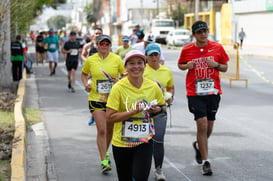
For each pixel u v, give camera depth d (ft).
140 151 21.31
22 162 27.63
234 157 33.22
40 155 34.35
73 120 47.01
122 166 22.04
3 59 67.15
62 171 30.48
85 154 34.58
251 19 208.64
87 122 46.06
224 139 38.50
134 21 378.53
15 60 78.84
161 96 22.00
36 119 47.11
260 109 52.44
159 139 27.81
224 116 48.42
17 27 90.22
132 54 20.95
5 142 35.47
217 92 29.48
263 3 194.29
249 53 152.15
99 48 31.45
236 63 76.13
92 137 39.93
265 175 29.09
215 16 248.32
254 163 31.71
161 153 27.94
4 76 67.46
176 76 89.56
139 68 21.12
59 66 114.01
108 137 30.40
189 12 292.20
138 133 21.33
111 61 31.50
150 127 21.57
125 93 21.35
